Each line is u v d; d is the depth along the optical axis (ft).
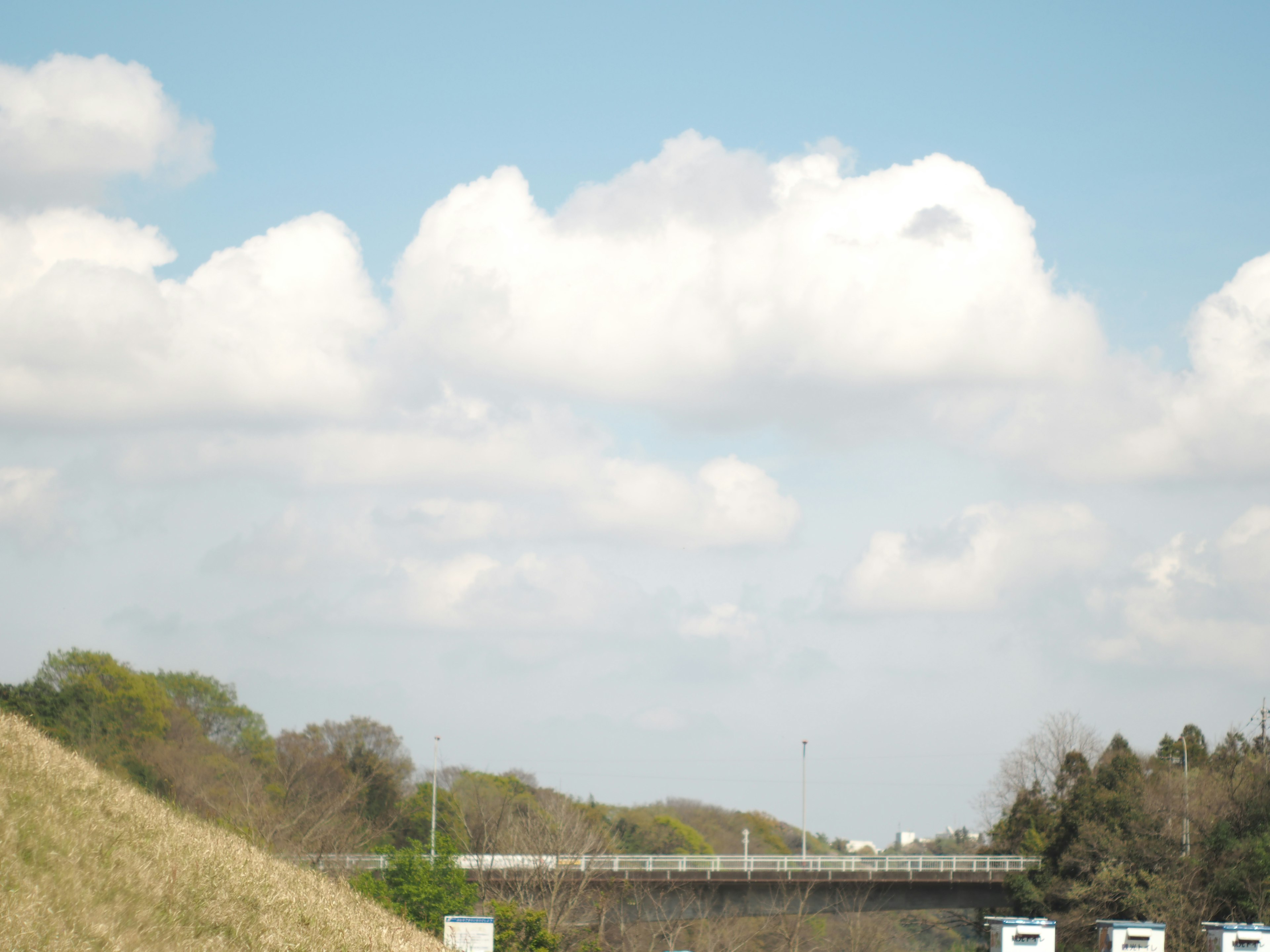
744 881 200.64
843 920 232.73
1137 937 139.54
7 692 256.73
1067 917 195.11
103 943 52.65
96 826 68.90
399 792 288.92
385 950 73.26
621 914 182.60
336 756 289.33
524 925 134.00
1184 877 186.60
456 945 107.55
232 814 160.66
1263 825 186.70
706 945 195.93
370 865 158.51
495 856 164.04
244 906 68.39
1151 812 201.16
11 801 66.28
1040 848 246.88
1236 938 134.72
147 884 63.10
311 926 71.26
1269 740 221.05
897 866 216.74
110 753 241.55
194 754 269.23
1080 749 289.12
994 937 140.26
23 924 50.26
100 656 285.64
